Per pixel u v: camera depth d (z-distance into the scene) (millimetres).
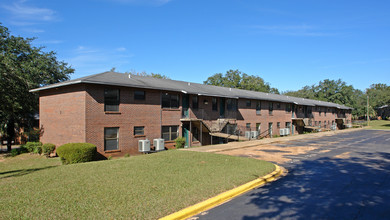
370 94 96500
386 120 81000
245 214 6164
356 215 6137
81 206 6070
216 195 7254
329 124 51719
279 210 6441
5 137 33219
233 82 62781
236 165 11367
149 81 21797
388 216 6078
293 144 22391
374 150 18719
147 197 6789
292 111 40062
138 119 19312
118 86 18141
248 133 26734
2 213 5613
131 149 18812
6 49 25297
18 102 25328
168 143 21344
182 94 22969
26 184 8062
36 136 27281
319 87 82250
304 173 10875
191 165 11109
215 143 26109
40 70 27469
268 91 73000
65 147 14586
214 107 26141
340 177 10117
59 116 18812
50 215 5523
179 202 6461
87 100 16562
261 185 8883
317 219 5887
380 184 9047
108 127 17594
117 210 5840
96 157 16625
